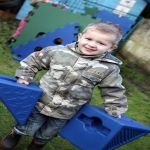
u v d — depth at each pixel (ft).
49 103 6.46
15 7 22.70
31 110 6.31
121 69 17.58
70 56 6.37
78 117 6.61
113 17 17.87
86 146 6.33
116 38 6.46
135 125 6.41
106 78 6.44
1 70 13.06
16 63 14.61
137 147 9.39
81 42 6.35
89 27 6.43
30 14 16.03
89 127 6.51
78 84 6.38
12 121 9.04
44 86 6.50
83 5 19.39
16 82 6.47
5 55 15.15
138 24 19.35
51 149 8.16
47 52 6.55
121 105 6.43
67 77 6.35
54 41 15.60
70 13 15.78
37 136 6.91
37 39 15.64
